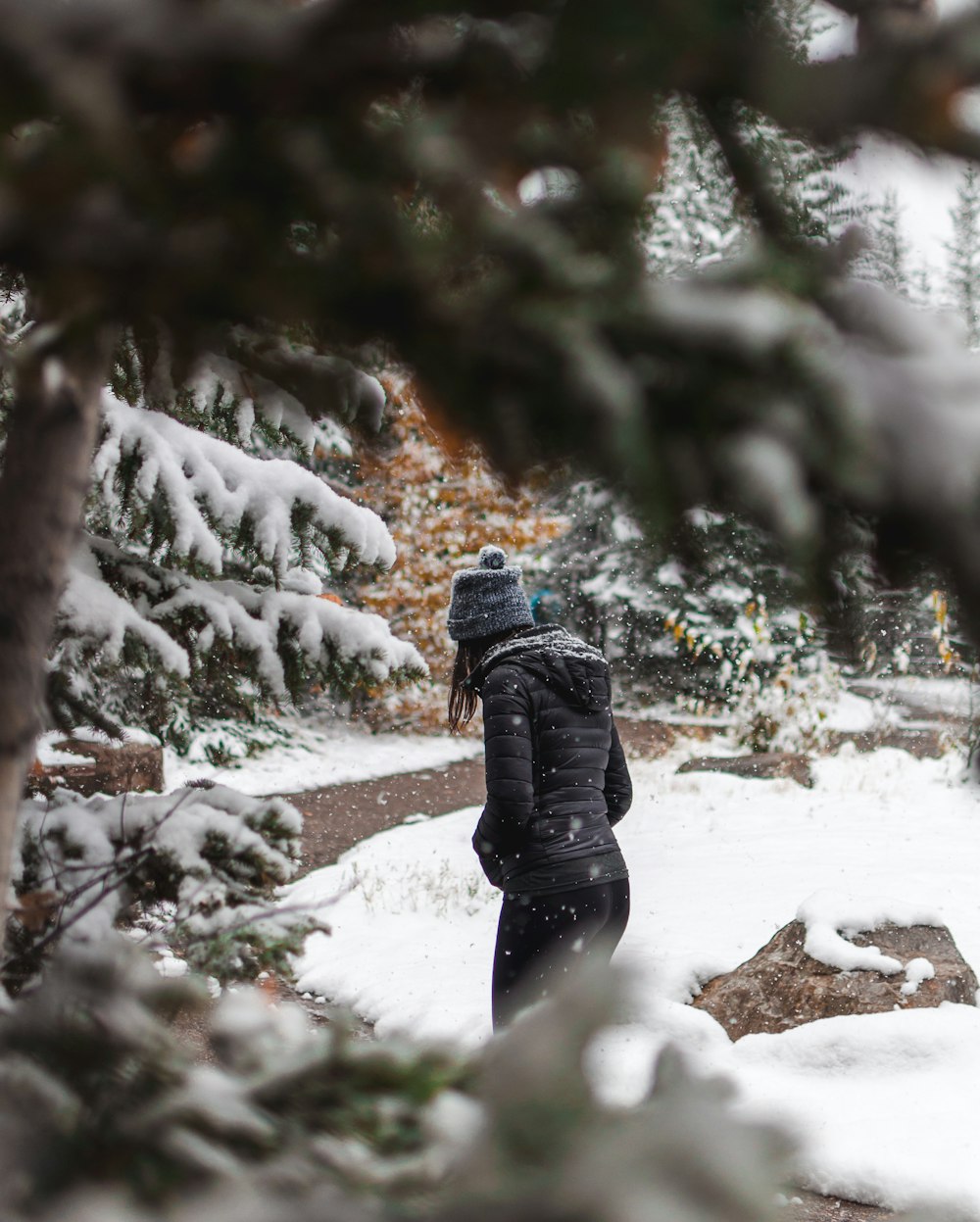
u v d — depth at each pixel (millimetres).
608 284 254
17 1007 478
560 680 3520
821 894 4824
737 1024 4367
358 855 8469
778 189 241
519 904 3457
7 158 257
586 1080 313
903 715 14547
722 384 238
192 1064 472
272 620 3375
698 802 9945
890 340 234
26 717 626
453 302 267
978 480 220
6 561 607
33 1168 387
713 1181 267
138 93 257
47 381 367
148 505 3203
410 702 14180
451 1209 301
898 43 222
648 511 245
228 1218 320
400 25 251
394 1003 5004
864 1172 3225
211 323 297
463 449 275
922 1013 4145
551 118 251
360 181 264
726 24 227
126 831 2008
